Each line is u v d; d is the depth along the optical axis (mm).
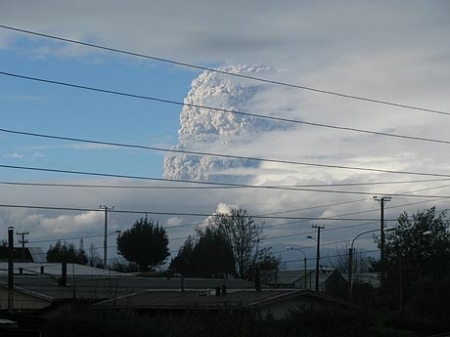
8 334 21797
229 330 29141
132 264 96875
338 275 99812
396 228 67938
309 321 38594
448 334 46844
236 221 94812
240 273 93750
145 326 28375
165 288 55969
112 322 27703
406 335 41094
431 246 66812
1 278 56125
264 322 33188
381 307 58500
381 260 66625
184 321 30109
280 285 96062
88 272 68875
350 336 38031
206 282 63406
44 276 60469
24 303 49531
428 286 55594
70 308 29766
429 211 68312
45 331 26500
